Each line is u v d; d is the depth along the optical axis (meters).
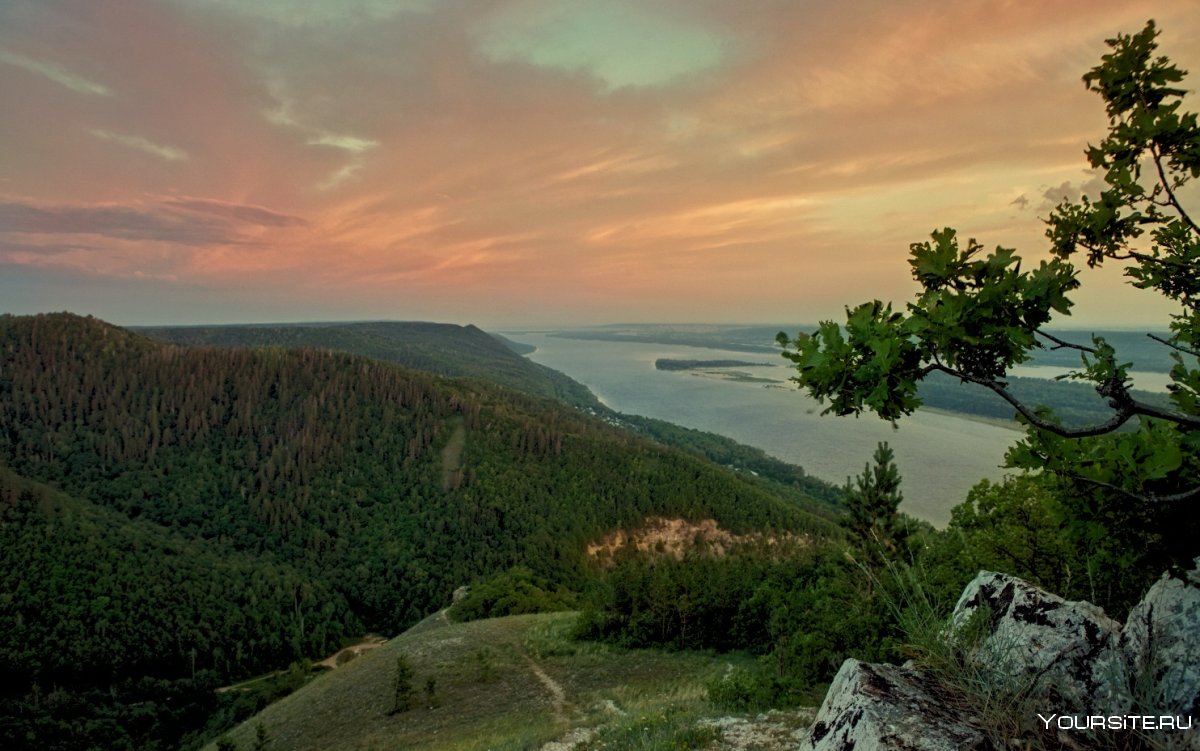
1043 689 3.59
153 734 81.19
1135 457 3.78
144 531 131.62
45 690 87.88
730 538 125.00
